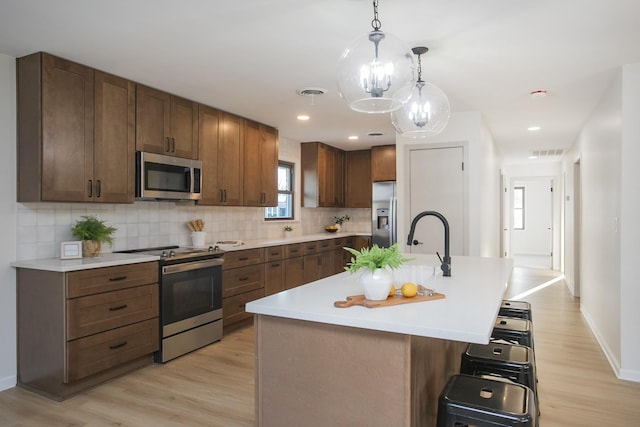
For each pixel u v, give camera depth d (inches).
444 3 83.7
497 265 116.6
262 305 66.7
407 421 57.5
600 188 152.8
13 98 112.0
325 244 229.9
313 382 64.1
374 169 255.9
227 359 133.4
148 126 136.6
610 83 134.3
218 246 165.2
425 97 106.5
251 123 186.4
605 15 88.8
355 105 85.3
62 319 103.9
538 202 436.1
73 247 120.0
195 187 152.7
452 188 178.4
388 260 67.4
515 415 53.0
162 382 115.8
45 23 92.7
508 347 81.0
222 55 111.5
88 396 107.3
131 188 131.0
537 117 183.8
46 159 109.0
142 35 99.2
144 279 123.3
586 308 183.5
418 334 54.6
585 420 96.0
